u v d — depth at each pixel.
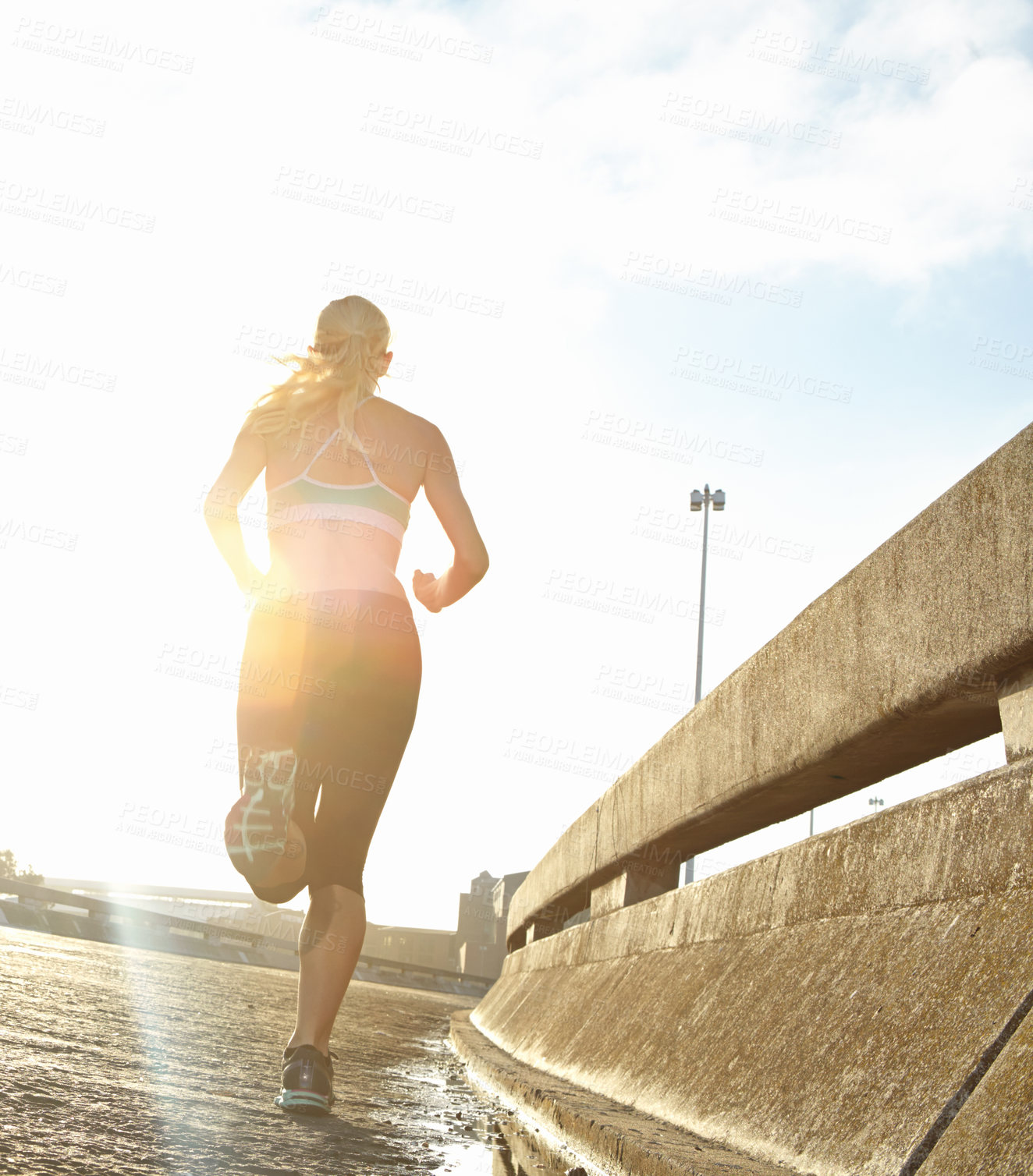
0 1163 1.31
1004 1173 1.03
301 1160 1.61
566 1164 2.03
